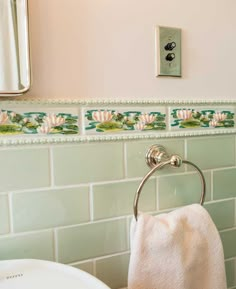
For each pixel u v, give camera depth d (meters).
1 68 0.55
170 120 0.71
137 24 0.66
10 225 0.58
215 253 0.64
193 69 0.73
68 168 0.62
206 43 0.73
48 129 0.60
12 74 0.55
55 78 0.60
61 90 0.61
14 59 0.55
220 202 0.78
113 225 0.67
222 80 0.76
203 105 0.74
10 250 0.59
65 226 0.63
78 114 0.62
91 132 0.63
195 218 0.64
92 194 0.65
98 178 0.65
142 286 0.58
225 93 0.77
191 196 0.75
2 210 0.58
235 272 0.80
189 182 0.74
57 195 0.62
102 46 0.64
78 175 0.63
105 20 0.63
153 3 0.67
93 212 0.65
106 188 0.66
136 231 0.60
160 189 0.71
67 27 0.60
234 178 0.79
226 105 0.77
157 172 0.71
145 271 0.59
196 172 0.75
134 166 0.68
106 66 0.64
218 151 0.77
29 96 0.58
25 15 0.55
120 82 0.65
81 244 0.64
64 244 0.63
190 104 0.72
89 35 0.62
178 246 0.60
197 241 0.63
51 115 0.60
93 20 0.62
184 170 0.73
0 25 0.55
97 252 0.66
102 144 0.65
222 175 0.78
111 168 0.66
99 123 0.64
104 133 0.64
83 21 0.62
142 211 0.70
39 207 0.60
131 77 0.66
